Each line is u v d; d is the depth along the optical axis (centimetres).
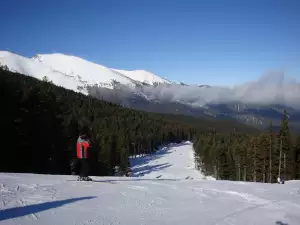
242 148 6175
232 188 1257
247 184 1434
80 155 1255
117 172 7212
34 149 3588
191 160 12025
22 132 3312
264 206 947
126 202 892
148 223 715
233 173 6794
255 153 4966
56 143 4053
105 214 757
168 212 823
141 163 11250
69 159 4234
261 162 4894
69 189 1007
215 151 7831
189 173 9144
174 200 974
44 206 780
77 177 1387
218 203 969
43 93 3916
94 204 839
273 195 1124
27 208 752
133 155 13212
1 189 941
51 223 661
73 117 4675
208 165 8719
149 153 14162
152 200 946
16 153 3209
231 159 6938
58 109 4400
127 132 12862
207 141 9819
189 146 17550
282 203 992
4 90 3209
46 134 3809
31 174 1417
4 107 3166
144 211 815
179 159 12312
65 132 4269
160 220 745
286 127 4706
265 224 757
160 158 12588
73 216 720
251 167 5556
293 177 5178
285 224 764
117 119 15838
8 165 3127
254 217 814
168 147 17012
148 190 1095
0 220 651
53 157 3919
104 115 15962
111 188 1076
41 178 1253
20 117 3328
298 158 5238
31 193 912
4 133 3086
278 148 4756
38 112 3684
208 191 1166
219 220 771
